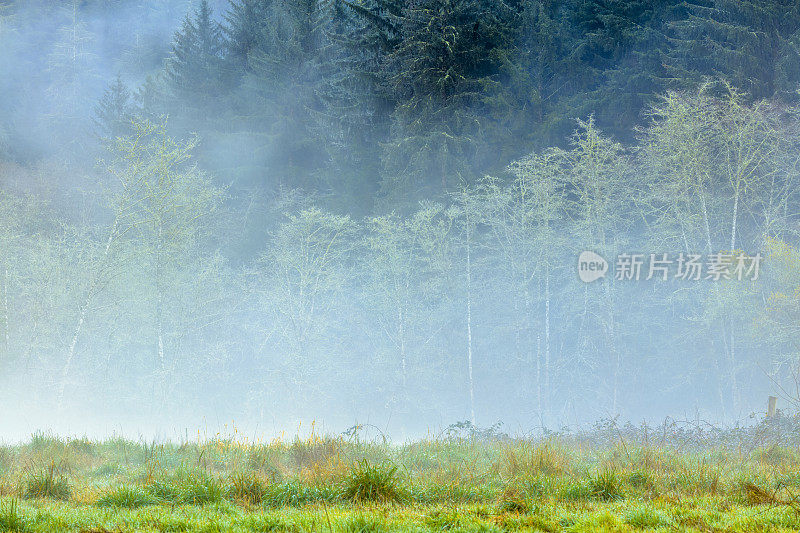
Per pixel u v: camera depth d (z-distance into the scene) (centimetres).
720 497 1548
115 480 1948
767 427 2841
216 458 2378
